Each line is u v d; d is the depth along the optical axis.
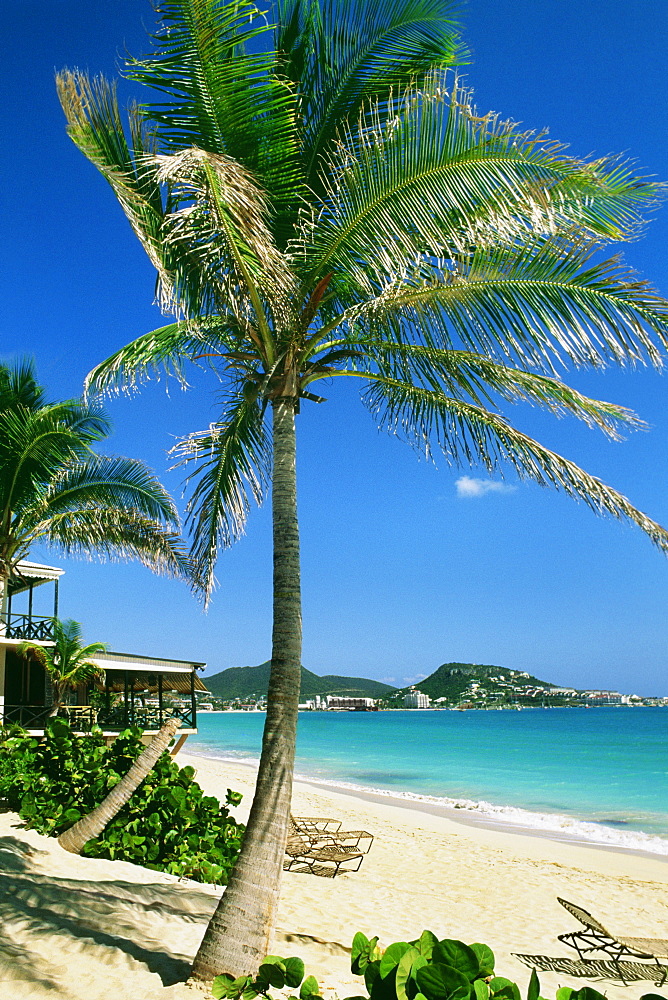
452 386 6.55
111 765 9.82
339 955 6.24
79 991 4.04
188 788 9.61
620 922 9.58
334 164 6.25
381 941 7.04
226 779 25.95
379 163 5.51
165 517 17.22
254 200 5.02
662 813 22.91
